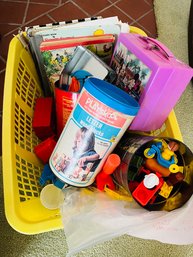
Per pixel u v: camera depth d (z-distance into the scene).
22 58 0.63
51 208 0.52
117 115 0.45
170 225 0.45
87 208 0.51
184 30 1.33
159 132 0.64
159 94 0.52
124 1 1.36
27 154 0.61
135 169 0.52
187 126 1.10
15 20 1.25
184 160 0.51
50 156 0.60
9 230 0.83
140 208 0.49
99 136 0.48
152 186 0.49
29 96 0.68
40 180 0.60
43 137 0.69
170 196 0.50
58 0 1.32
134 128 0.58
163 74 0.49
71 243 0.46
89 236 0.46
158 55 0.53
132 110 0.46
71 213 0.50
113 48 0.63
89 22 0.61
